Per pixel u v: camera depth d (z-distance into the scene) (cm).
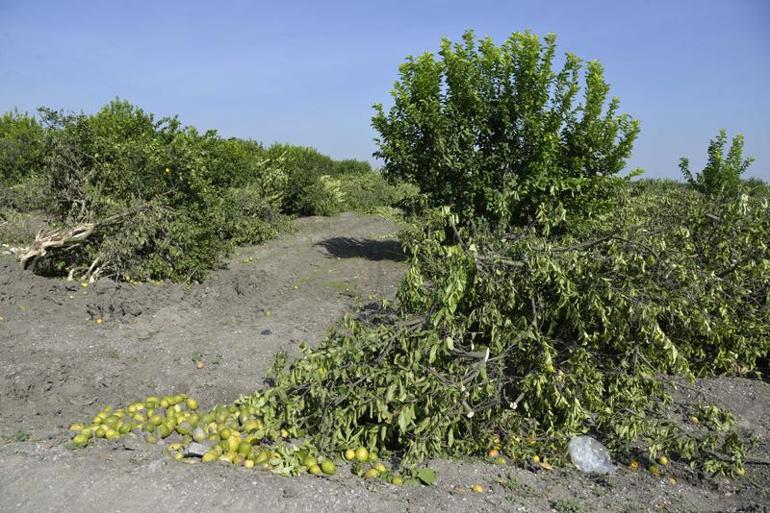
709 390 580
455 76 995
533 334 489
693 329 582
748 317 616
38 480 355
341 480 394
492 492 399
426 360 458
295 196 1859
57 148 873
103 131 1200
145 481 359
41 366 562
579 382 470
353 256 1235
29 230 1021
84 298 766
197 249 920
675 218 679
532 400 479
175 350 645
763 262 616
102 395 536
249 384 571
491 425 461
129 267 875
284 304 848
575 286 500
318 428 460
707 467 440
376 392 438
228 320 768
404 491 386
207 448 417
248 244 1334
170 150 959
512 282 504
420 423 424
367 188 2294
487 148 1016
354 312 796
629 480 436
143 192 918
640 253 559
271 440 460
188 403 514
